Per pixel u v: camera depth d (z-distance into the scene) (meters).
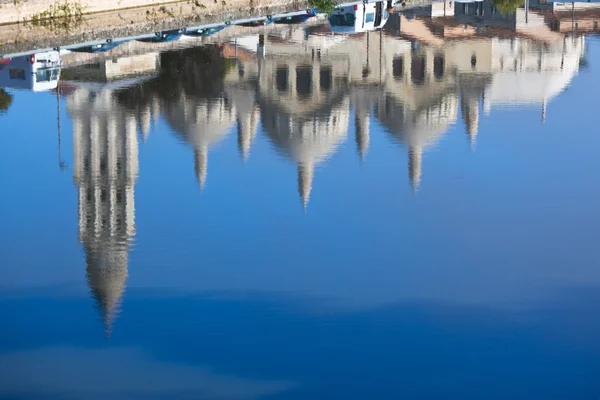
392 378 60.38
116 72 108.12
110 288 68.38
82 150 90.88
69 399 58.88
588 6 141.00
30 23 106.44
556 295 68.25
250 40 121.56
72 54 107.00
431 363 61.66
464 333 64.31
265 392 59.34
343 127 104.44
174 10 116.88
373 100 111.62
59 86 100.62
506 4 134.75
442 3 137.12
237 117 103.69
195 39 117.00
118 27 109.62
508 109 104.88
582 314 66.12
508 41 129.00
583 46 127.50
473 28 132.75
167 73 110.62
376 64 121.62
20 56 99.00
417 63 121.88
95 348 62.62
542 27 133.50
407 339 63.50
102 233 75.69
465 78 117.38
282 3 126.31
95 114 98.19
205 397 59.38
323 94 112.31
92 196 81.88
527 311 66.25
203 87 108.56
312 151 97.12
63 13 109.06
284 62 118.38
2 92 100.56
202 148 94.50
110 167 87.06
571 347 63.03
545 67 118.94
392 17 133.62
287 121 103.44
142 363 61.38
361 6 126.75
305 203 81.50
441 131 101.62
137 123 97.69
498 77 117.12
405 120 105.06
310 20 129.12
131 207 80.69
